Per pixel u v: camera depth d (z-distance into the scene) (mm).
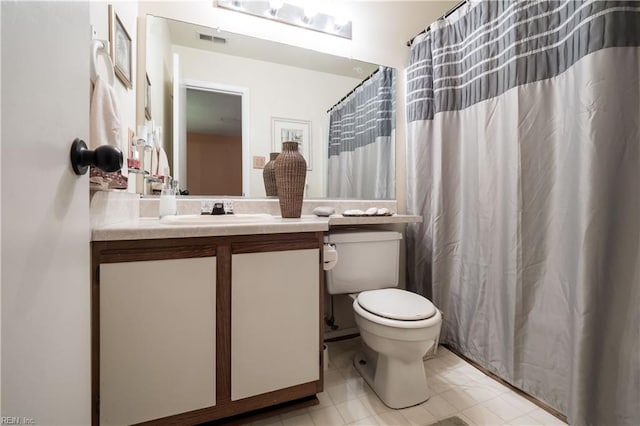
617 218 992
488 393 1286
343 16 1831
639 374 953
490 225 1438
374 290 1462
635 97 982
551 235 1205
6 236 297
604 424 993
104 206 890
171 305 881
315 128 1791
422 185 1807
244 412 1038
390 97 1965
